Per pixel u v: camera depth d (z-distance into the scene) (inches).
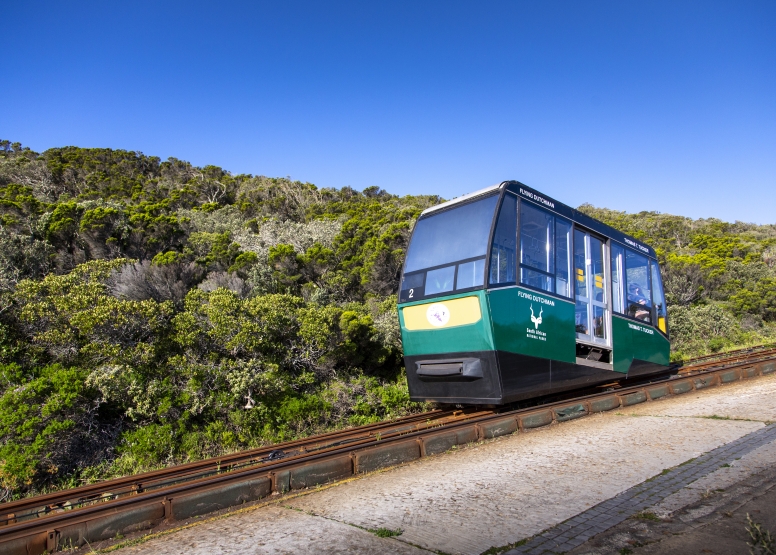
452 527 171.5
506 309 335.0
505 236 345.4
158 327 462.0
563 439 291.7
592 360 415.5
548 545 153.0
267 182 2400.3
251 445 395.9
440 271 363.6
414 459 273.3
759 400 359.3
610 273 446.3
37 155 2479.1
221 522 192.9
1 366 394.9
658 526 161.6
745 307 1104.2
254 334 487.8
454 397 358.0
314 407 450.6
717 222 2795.3
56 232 802.2
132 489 252.8
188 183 2241.6
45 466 327.9
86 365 429.1
